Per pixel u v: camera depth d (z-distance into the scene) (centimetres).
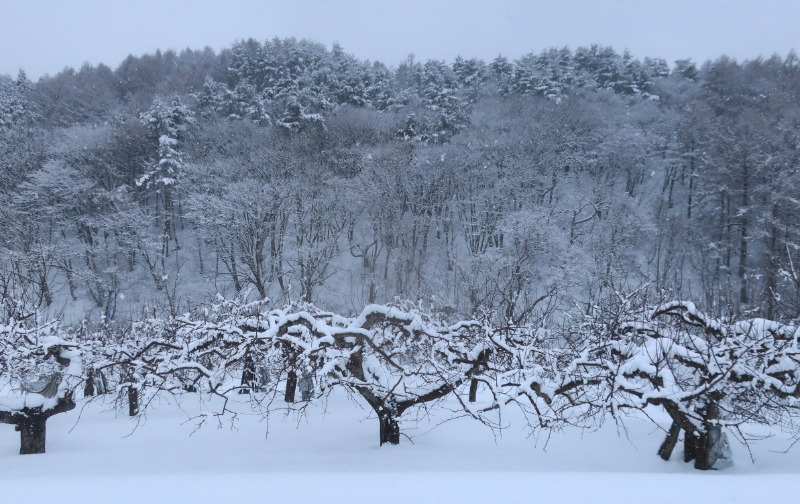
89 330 2180
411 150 4819
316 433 1237
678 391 901
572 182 4878
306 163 4403
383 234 4134
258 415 1426
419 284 3591
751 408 1054
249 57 6856
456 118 5488
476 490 598
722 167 4150
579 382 984
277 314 1153
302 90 5412
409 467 924
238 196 3747
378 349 1057
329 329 1043
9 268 3067
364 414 1445
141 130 4894
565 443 1112
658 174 5103
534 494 582
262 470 894
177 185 4356
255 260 3709
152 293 3778
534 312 1964
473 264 3394
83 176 4425
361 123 5306
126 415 1523
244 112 5597
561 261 3347
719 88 6031
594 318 1229
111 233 4194
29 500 587
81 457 1033
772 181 3841
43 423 1112
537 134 4941
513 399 962
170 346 1098
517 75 6750
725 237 4053
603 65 7344
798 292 1291
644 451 1062
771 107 5150
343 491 602
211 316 1605
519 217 3653
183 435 1231
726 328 1023
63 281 3794
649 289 1542
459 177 4534
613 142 4947
